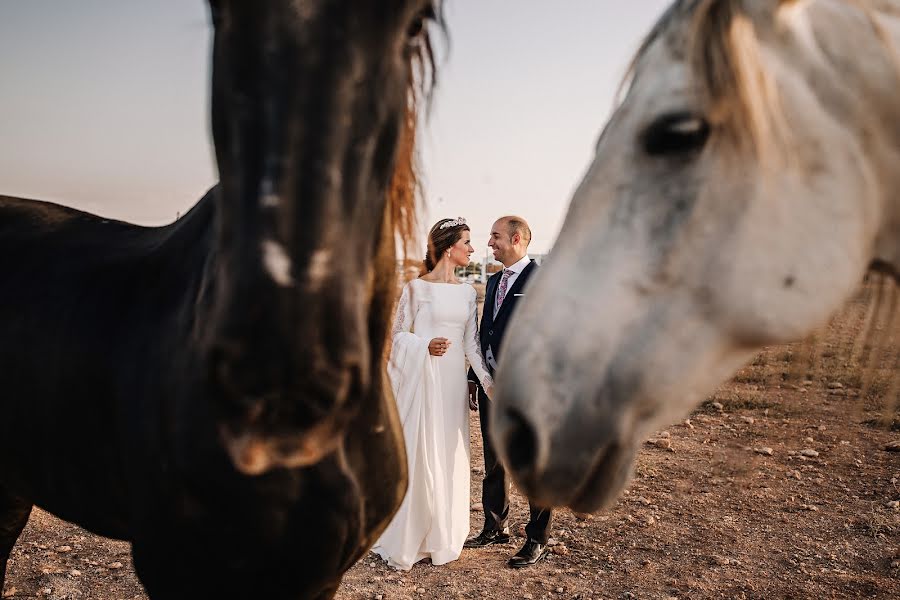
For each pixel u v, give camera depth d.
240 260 0.96
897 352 1.58
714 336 1.29
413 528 3.70
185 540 1.42
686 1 1.32
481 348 3.92
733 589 3.39
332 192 0.99
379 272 1.42
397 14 1.09
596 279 1.31
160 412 1.45
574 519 4.40
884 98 1.28
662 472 5.24
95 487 1.69
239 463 1.01
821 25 1.31
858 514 4.29
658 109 1.26
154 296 1.67
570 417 1.29
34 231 2.22
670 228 1.27
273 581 1.45
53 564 3.52
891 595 3.27
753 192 1.23
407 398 3.72
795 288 1.26
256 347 0.93
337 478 1.44
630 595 3.35
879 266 1.46
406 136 1.43
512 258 3.86
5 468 1.98
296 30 0.99
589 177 1.37
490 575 3.63
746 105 1.18
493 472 4.03
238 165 1.00
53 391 1.74
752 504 4.54
